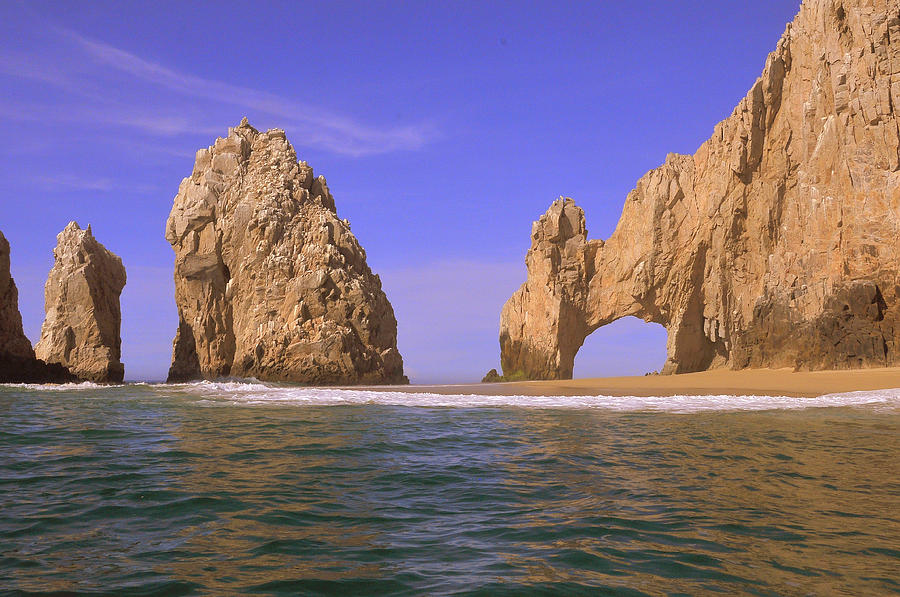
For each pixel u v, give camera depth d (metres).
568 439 17.23
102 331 59.62
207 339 61.12
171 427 20.27
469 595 6.48
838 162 42.12
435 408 26.34
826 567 7.30
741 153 48.53
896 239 38.84
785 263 45.38
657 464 13.58
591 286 57.66
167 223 64.25
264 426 20.42
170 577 7.05
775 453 14.85
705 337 52.88
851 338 39.12
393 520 9.31
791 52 47.28
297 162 66.94
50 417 23.84
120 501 10.44
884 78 40.50
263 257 59.22
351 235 62.34
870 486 11.39
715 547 8.03
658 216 53.31
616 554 7.77
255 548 8.05
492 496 10.77
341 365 55.38
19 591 6.65
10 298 56.06
